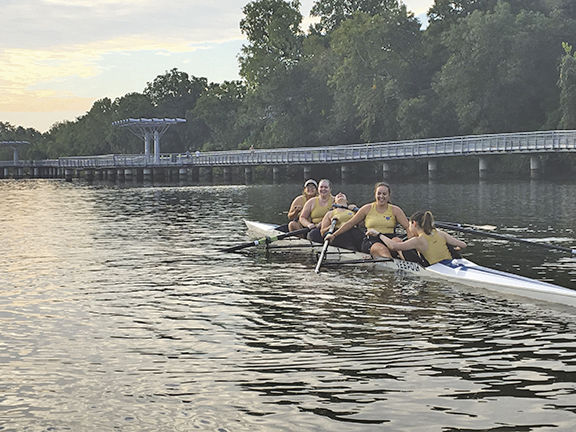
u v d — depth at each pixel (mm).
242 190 49531
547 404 6082
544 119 68250
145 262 13742
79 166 86812
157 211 28312
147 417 5902
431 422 5742
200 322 8875
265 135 91812
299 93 87812
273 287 11055
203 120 124125
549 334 8219
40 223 22859
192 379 6754
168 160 79125
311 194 15406
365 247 12914
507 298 10125
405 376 6801
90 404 6172
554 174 62812
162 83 134000
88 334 8336
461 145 58031
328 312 9344
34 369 7051
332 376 6820
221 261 13742
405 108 69938
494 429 5598
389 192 12812
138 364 7195
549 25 69062
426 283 11211
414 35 75438
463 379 6711
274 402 6195
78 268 13062
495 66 67125
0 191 52938
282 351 7613
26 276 12219
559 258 13758
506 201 31234
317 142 83875
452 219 22531
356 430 5629
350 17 111375
